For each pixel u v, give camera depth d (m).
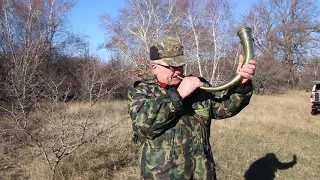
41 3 18.00
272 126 10.02
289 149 7.00
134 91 2.10
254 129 9.11
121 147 5.82
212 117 2.43
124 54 22.44
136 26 22.69
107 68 12.37
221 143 6.95
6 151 5.75
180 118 2.10
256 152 6.52
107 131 5.80
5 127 6.36
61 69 17.64
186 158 2.06
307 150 7.13
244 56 2.20
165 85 2.13
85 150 5.29
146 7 22.86
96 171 4.96
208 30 22.45
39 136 5.56
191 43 22.33
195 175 2.09
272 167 5.71
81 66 16.28
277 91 28.84
